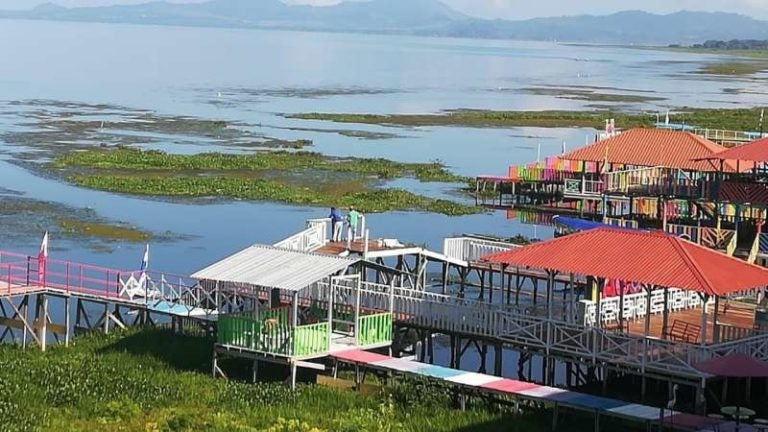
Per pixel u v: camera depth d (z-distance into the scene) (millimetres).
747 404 39188
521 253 42594
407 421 36938
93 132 125312
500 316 42469
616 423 36844
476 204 89312
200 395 39656
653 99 199875
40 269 49844
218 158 104250
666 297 39938
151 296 49688
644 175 68125
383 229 77875
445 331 43906
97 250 67625
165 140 121000
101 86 198500
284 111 162000
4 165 98125
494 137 136500
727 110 166875
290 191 90438
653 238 41031
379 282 50938
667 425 34812
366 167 104562
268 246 46125
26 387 39375
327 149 119375
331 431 35750
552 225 78875
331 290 42750
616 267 40031
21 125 129125
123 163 100688
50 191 86938
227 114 154625
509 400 38469
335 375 41750
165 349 45375
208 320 47281
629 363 39125
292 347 40750
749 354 38781
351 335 44344
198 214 81062
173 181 92000
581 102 190500
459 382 38938
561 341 40875
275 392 39719
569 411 37406
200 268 64125
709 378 37969
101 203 83188
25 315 47375
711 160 60469
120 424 36406
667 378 38188
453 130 143625
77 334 48281
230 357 43625
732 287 38344
